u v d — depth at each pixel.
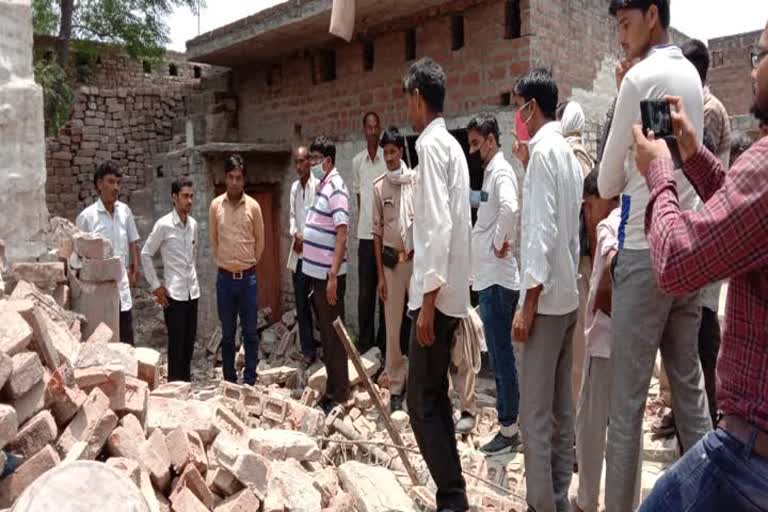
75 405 2.73
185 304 6.42
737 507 1.64
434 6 7.54
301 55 9.45
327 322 5.80
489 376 6.89
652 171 1.88
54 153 11.30
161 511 2.74
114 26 11.82
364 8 7.56
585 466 3.25
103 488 2.05
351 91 8.77
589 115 7.77
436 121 3.34
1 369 2.33
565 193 3.17
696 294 2.75
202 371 8.22
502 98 7.08
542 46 6.93
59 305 3.99
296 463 3.60
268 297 10.00
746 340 1.62
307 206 7.04
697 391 2.76
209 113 10.87
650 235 1.76
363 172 7.25
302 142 9.59
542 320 3.16
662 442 4.48
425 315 3.14
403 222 5.73
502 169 4.95
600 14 7.97
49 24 12.20
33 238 3.93
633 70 2.61
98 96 11.70
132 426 2.89
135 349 4.23
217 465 3.14
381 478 3.78
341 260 5.79
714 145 3.58
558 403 3.46
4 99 3.75
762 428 1.59
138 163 12.10
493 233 4.90
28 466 2.34
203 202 9.27
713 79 13.10
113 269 4.36
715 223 1.55
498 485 4.20
